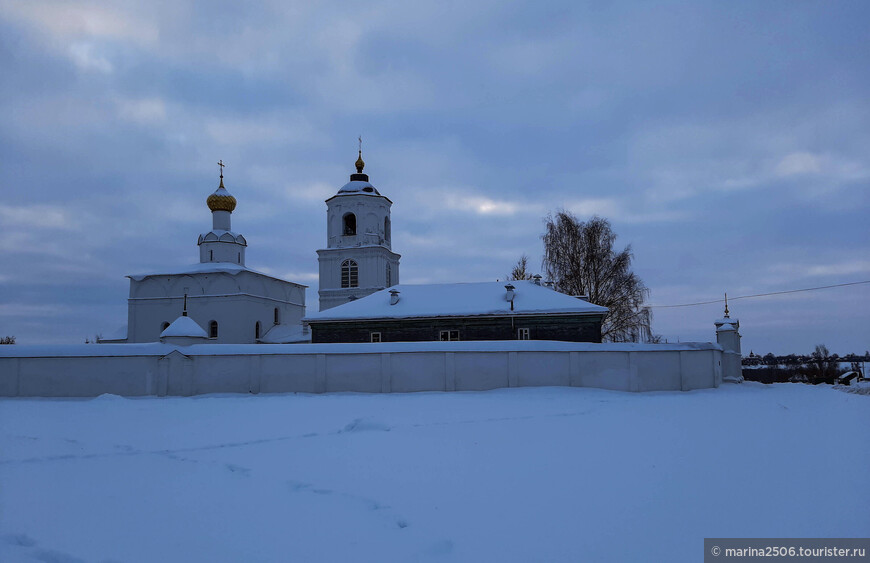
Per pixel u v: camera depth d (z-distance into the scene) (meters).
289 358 30.38
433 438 14.65
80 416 21.27
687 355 30.42
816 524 7.31
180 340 37.03
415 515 7.99
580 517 7.71
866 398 25.80
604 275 48.41
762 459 11.30
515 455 12.15
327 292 51.91
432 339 37.44
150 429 17.30
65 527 7.69
